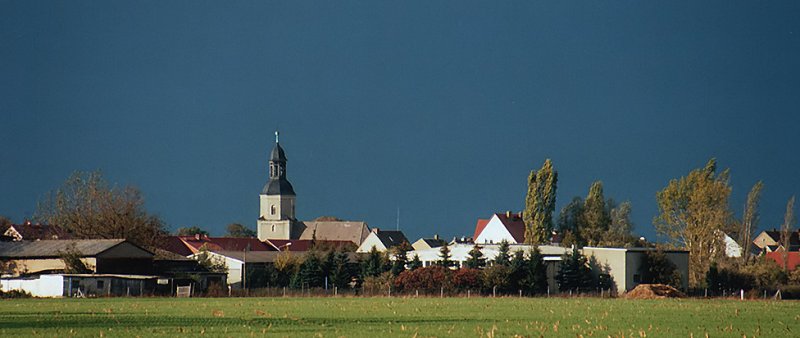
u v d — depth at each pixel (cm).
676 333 15638
